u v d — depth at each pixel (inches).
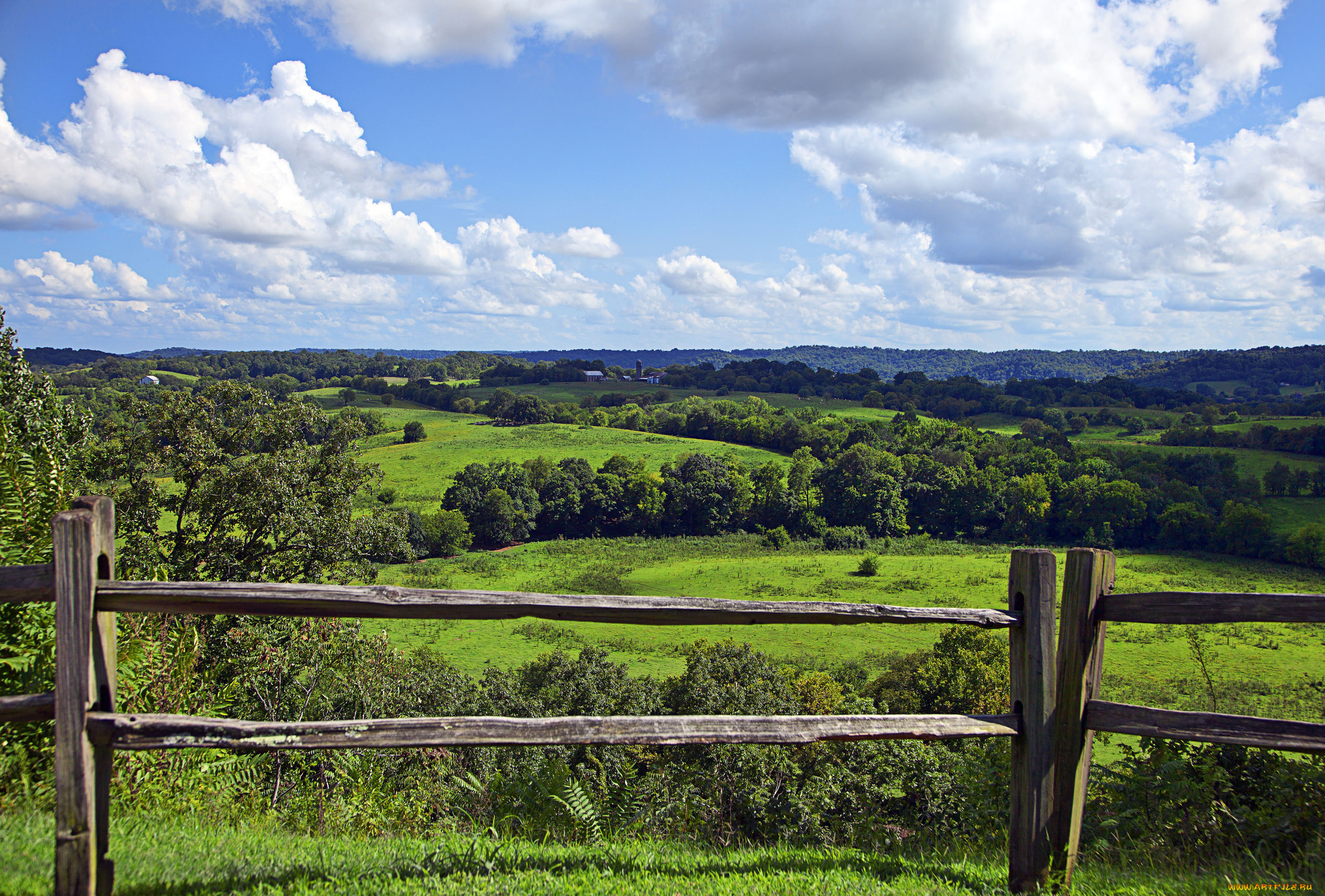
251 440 744.3
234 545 719.7
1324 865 121.3
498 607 97.0
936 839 163.6
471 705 794.2
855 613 103.6
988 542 4101.9
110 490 681.0
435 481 4451.3
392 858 116.0
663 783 183.8
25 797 131.5
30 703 85.4
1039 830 109.9
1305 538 3358.8
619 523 4266.7
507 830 153.2
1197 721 103.0
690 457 4466.0
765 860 121.7
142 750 85.9
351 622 440.5
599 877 107.7
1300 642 1624.0
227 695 209.6
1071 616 110.3
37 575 85.6
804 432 5580.7
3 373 484.7
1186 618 102.5
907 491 4411.9
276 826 155.3
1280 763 147.0
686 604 99.3
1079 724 109.9
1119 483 3937.0
